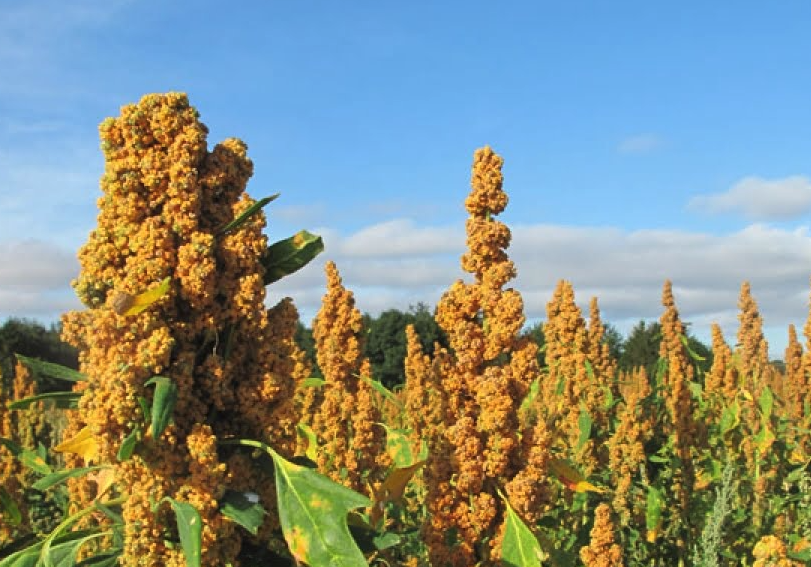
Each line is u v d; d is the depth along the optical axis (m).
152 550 3.47
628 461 9.99
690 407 10.70
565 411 11.08
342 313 7.74
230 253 3.73
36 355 40.97
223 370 3.65
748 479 10.20
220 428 3.73
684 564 9.25
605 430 10.94
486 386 4.86
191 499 3.42
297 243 3.93
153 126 3.74
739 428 11.28
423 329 45.09
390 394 6.51
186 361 3.57
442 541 4.88
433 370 5.17
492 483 4.93
